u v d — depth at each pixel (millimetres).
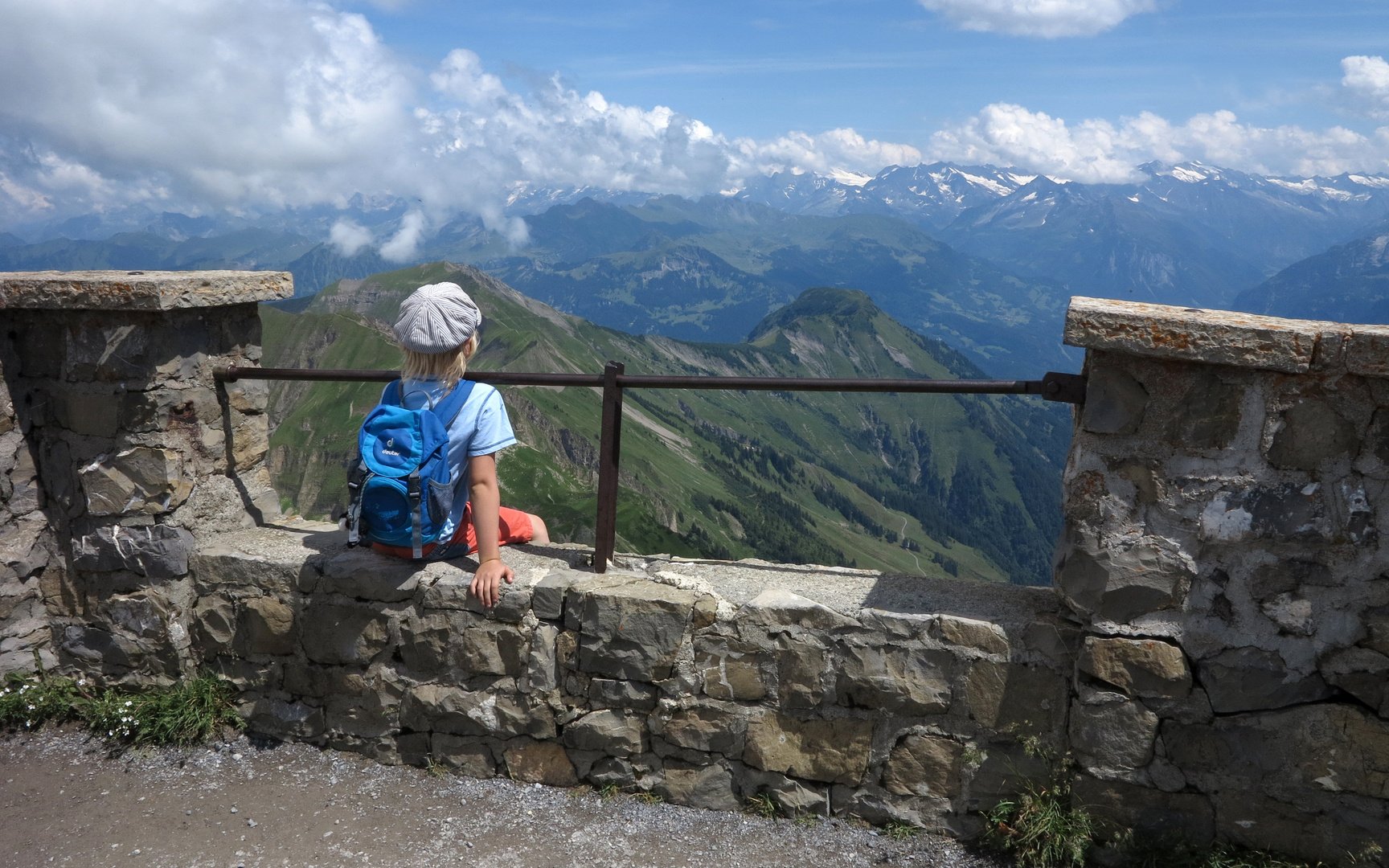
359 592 3707
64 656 4207
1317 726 2781
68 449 3967
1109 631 2934
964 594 3336
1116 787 3012
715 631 3324
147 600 3977
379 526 3441
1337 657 2740
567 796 3543
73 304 3643
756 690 3330
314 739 3902
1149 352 2656
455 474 3473
